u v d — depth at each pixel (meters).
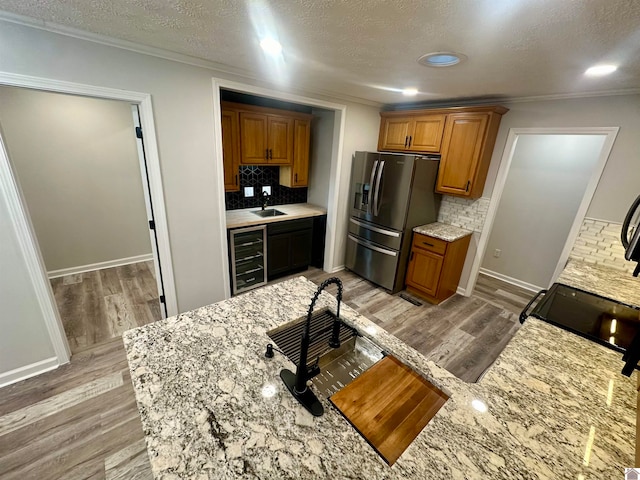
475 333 2.90
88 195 3.60
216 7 1.31
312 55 1.93
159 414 0.92
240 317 1.47
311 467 0.79
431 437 0.88
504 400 1.02
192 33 1.66
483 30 1.36
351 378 1.26
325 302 1.67
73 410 1.86
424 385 1.13
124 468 1.55
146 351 1.20
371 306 3.32
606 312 1.68
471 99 3.06
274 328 1.39
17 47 1.61
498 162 3.12
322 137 3.93
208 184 2.57
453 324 3.04
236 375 1.09
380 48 1.70
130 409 1.88
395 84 2.59
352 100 3.41
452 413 0.96
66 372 2.15
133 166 3.81
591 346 1.35
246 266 3.42
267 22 1.44
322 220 4.07
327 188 4.04
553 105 2.66
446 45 1.57
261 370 1.12
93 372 2.16
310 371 1.04
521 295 3.75
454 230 3.42
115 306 3.05
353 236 3.95
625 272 2.37
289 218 3.62
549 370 1.18
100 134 3.50
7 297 1.91
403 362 1.23
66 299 3.15
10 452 1.60
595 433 0.91
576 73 1.90
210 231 2.71
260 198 3.99
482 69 1.96
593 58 1.60
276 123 3.49
